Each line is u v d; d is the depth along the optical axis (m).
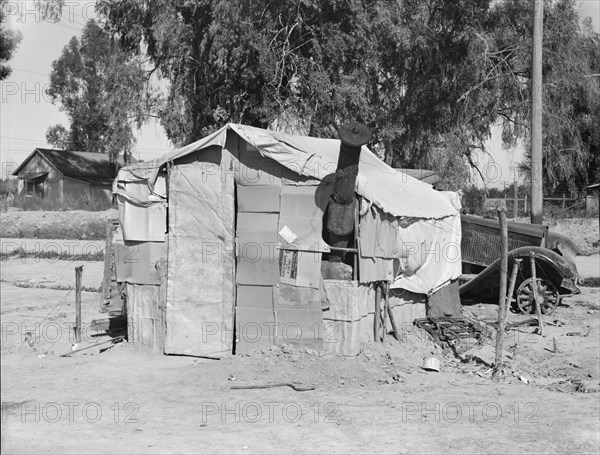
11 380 10.77
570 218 39.06
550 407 9.95
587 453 8.11
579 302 18.98
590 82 36.41
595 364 12.82
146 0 33.88
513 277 15.19
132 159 39.75
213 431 8.59
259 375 10.95
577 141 39.06
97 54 59.84
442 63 33.84
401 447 8.17
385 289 12.82
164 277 12.45
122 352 12.50
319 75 30.52
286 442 8.25
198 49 32.84
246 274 11.98
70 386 10.48
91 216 44.41
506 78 35.12
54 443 8.09
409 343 13.12
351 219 11.43
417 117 34.88
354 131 10.81
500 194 43.59
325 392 10.40
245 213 12.02
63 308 17.31
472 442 8.40
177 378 10.88
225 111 32.66
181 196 12.34
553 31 35.09
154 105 36.72
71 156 59.91
